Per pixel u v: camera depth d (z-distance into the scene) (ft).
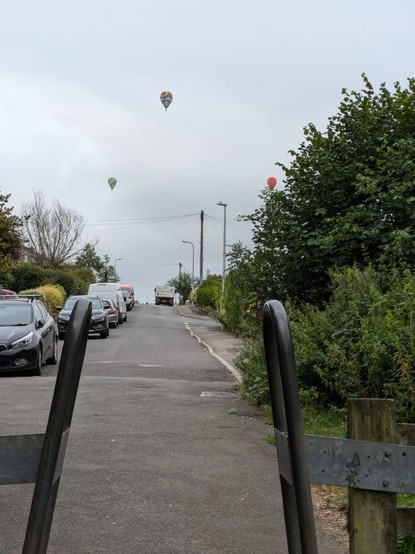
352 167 47.98
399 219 44.96
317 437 10.35
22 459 9.23
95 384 47.29
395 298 32.55
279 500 20.86
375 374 30.45
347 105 50.47
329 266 47.03
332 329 34.76
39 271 179.52
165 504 20.25
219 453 26.99
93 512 19.38
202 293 201.77
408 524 12.50
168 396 42.24
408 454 10.41
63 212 228.22
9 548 16.55
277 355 9.62
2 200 117.91
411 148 44.42
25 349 55.72
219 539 17.43
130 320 165.07
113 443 28.27
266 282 48.47
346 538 17.66
